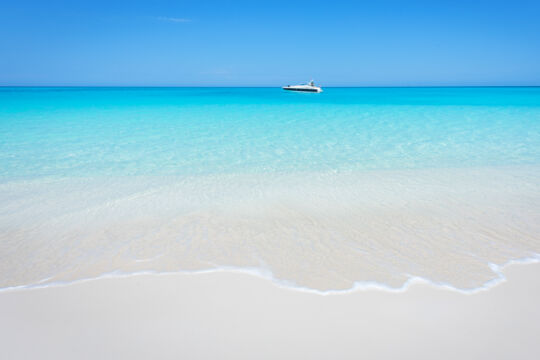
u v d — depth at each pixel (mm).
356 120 18719
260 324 3189
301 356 2840
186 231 5250
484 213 5898
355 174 8359
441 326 3189
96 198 6715
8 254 4582
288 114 22016
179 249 4688
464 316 3320
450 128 15438
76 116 20172
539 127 15328
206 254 4543
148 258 4449
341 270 4141
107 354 2865
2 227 5410
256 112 23312
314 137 13484
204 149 11344
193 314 3326
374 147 11539
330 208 6152
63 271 4152
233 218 5723
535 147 11234
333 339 3016
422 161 9625
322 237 5039
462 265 4266
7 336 3051
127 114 21594
